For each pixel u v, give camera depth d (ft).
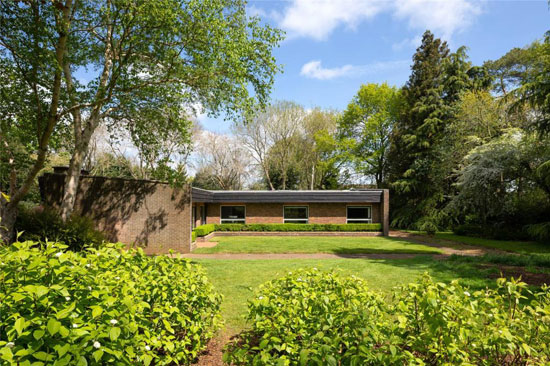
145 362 6.61
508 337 6.61
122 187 45.34
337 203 69.36
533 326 7.79
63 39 27.53
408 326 8.08
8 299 5.98
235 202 68.08
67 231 31.14
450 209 67.31
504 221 61.31
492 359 7.61
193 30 29.73
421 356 8.50
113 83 31.07
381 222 68.49
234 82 32.91
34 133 31.01
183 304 10.77
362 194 67.67
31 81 28.48
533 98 45.98
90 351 5.73
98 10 32.78
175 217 44.86
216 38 29.45
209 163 108.06
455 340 7.32
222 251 44.14
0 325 5.46
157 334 8.86
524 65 85.92
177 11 28.50
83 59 36.83
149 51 31.99
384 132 106.73
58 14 26.91
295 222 69.36
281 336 8.30
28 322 5.34
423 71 87.04
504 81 97.66
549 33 47.62
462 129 68.74
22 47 27.53
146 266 10.91
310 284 10.99
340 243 53.16
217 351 11.91
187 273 11.48
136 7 27.35
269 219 69.41
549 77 45.60
